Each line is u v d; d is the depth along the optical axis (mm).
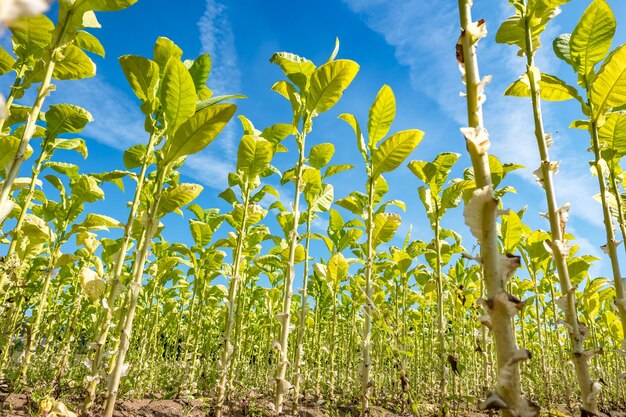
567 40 2932
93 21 3490
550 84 2830
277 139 5352
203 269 6262
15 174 2314
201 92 3791
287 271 4320
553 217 2137
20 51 3248
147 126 3494
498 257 1482
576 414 5727
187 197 3318
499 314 1431
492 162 3832
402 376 4109
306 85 4512
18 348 6039
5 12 294
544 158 2207
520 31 2576
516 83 2957
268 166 5480
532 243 5230
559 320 2107
